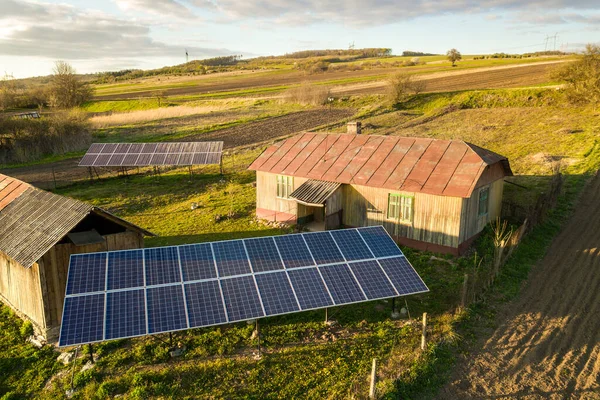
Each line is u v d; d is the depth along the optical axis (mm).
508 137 48906
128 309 14719
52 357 15852
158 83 155500
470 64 125500
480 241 25062
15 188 21891
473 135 51000
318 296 16328
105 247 18344
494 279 20625
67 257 17250
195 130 63812
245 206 32906
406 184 24328
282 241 18641
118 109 101375
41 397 13820
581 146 42000
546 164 37656
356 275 17531
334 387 13930
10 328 17656
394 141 28047
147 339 16328
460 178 23391
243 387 13953
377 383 13961
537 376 14609
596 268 21641
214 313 15070
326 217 26016
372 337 16609
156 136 60750
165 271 16391
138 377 14055
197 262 17000
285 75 148875
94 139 59250
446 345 16094
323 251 18438
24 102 103438
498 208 28047
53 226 17375
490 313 18203
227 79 151125
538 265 22297
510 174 28016
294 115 73812
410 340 16297
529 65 103562
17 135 52125
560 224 26984
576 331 16969
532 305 18828
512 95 68000
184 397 13477
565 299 19156
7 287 19141
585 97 59125
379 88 94750
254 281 16531
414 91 78062
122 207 33906
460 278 21047
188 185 39375
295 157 29641
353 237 19469
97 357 15430
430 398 13703
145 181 41062
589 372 14758
